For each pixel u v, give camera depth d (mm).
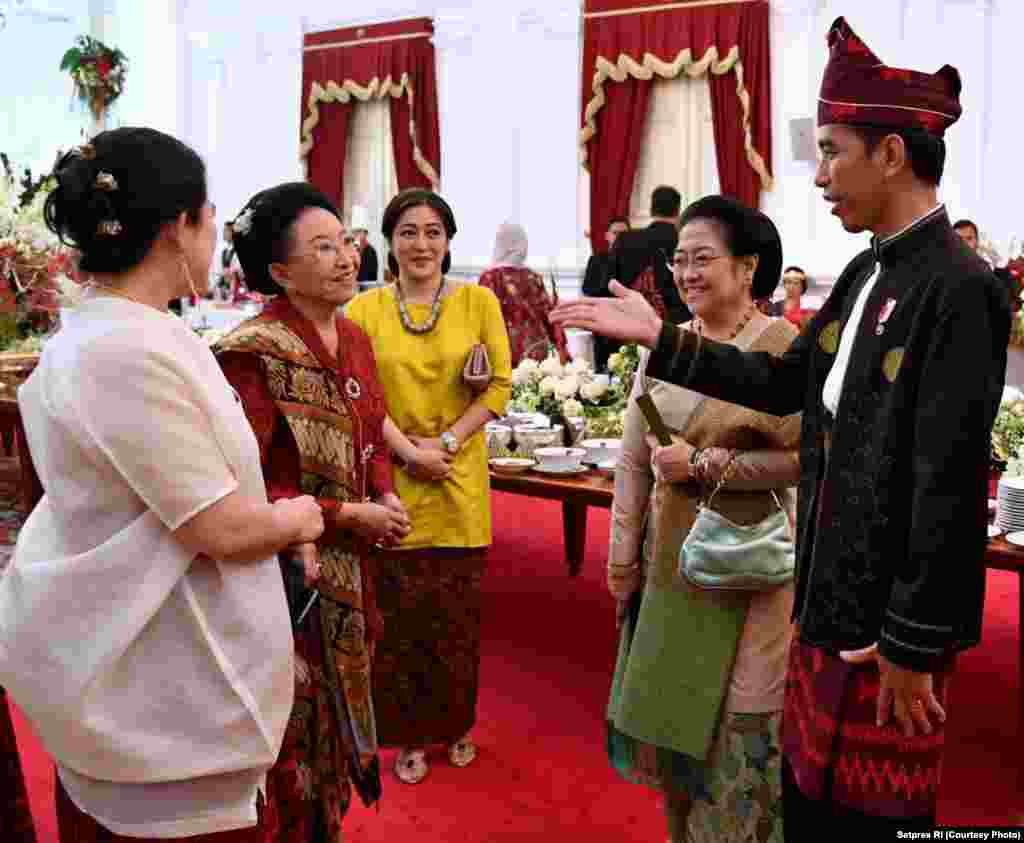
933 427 1500
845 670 1673
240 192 12547
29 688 1442
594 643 4109
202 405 1460
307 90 11547
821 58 8781
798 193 9031
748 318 2271
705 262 2209
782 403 1954
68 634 1428
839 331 1780
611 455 3533
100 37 12992
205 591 1491
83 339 1435
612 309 1886
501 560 5219
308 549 1950
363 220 10656
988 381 1502
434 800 2873
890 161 1602
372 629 2188
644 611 2312
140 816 1496
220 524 1450
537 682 3723
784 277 7910
